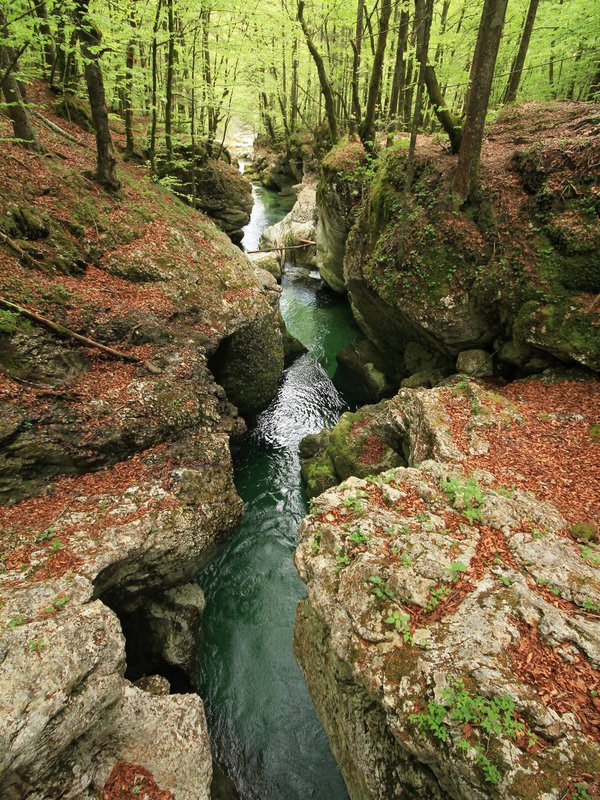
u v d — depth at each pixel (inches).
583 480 322.7
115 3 566.6
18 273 416.2
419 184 577.6
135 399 405.4
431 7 424.5
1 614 239.6
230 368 593.6
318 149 1471.5
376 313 649.6
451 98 1200.8
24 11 402.0
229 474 423.8
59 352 390.3
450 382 495.2
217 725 330.6
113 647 243.4
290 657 373.1
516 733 175.9
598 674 193.6
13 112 522.3
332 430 558.9
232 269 659.4
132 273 526.6
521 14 797.2
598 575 242.5
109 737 240.4
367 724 228.8
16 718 199.6
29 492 331.6
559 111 643.5
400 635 220.5
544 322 447.2
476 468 337.4
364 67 1088.8
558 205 467.5
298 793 299.0
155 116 749.9
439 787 194.2
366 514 287.9
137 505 343.3
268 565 450.3
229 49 784.3
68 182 545.3
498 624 212.7
